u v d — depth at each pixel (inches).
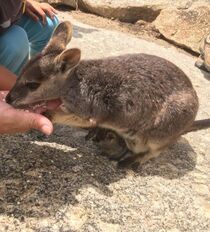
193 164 28.0
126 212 23.1
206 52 44.3
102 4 53.9
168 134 26.5
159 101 26.1
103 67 26.1
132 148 26.7
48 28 31.5
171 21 52.5
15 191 22.9
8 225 21.1
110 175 25.5
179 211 23.9
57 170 24.9
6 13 25.7
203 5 53.4
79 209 22.6
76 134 28.7
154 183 25.5
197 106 27.5
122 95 25.6
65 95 25.6
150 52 45.0
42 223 21.5
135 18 54.7
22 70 25.2
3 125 21.7
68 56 24.4
